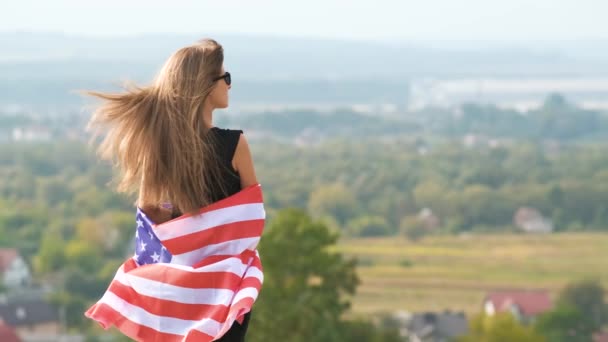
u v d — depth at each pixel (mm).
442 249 176750
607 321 109688
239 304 5805
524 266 165000
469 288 148125
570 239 185750
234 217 5953
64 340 102750
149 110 5934
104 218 153875
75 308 114938
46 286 127312
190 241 5949
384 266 160375
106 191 175125
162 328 5926
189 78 5934
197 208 5922
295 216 25656
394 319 92062
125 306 6004
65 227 156750
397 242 180000
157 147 5879
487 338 52125
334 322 25578
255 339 23797
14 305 112500
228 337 5895
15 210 165875
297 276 25094
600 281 130750
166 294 5941
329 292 25531
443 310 130875
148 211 6062
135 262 6148
